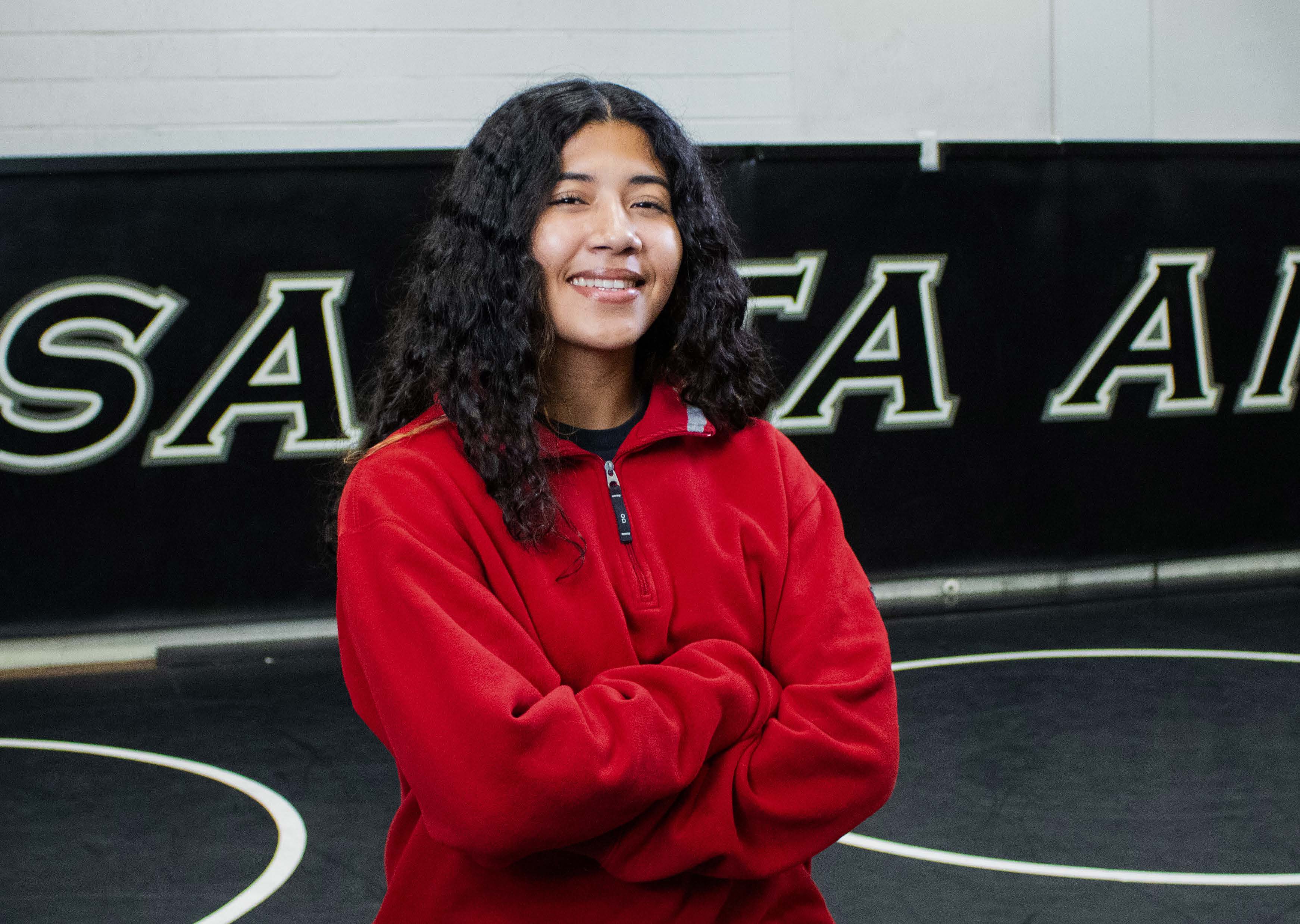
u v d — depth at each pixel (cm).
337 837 268
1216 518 527
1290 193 521
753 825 91
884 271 487
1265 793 282
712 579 97
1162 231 510
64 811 286
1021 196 496
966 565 503
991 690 374
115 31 477
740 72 528
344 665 97
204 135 487
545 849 84
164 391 434
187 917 227
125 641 436
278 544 446
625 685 88
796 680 98
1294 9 571
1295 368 529
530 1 507
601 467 98
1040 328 503
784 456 106
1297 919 217
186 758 327
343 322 444
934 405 495
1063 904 225
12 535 426
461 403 93
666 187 99
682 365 103
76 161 421
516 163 96
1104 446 514
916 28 541
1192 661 405
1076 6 551
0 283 418
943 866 244
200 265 434
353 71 496
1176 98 564
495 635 87
